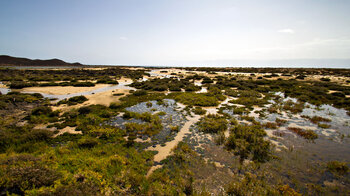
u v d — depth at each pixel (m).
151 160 7.71
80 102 18.77
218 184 6.22
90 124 12.32
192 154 8.27
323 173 6.80
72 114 13.82
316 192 5.82
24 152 7.90
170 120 13.59
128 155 8.18
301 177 6.57
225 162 7.65
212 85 32.97
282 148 8.89
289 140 9.88
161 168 7.14
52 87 29.95
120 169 6.69
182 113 15.66
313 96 22.27
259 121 13.39
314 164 7.43
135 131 11.28
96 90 28.17
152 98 22.06
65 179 5.61
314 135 10.33
